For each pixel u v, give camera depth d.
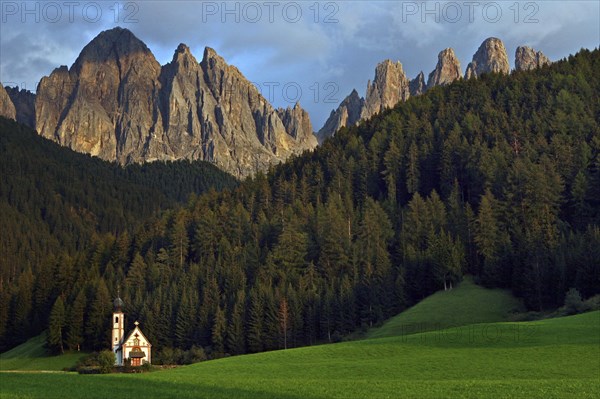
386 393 85.75
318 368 117.56
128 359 186.88
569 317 154.75
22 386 89.19
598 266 187.00
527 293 192.88
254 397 82.69
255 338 197.50
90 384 91.50
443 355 123.19
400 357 124.44
